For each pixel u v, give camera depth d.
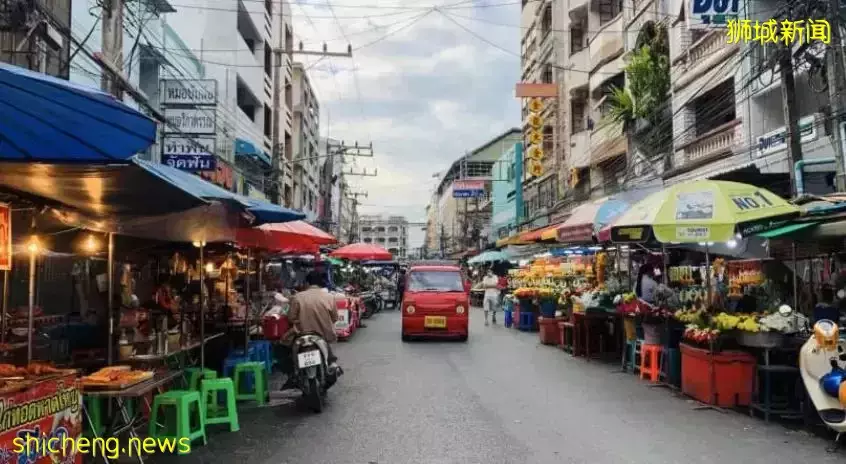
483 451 6.40
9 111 3.63
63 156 3.85
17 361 7.79
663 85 20.86
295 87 48.25
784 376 7.96
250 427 7.54
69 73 11.67
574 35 32.34
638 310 10.91
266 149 32.81
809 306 10.52
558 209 33.00
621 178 25.17
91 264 11.06
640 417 7.89
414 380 10.63
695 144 18.41
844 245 10.26
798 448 6.50
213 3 25.34
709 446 6.55
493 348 15.16
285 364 8.91
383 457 6.24
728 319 8.14
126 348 7.59
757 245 12.29
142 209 6.32
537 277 20.55
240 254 12.95
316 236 11.81
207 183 7.58
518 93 33.50
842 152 10.80
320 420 7.86
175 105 16.73
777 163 14.45
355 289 25.98
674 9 20.31
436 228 105.88
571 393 9.46
